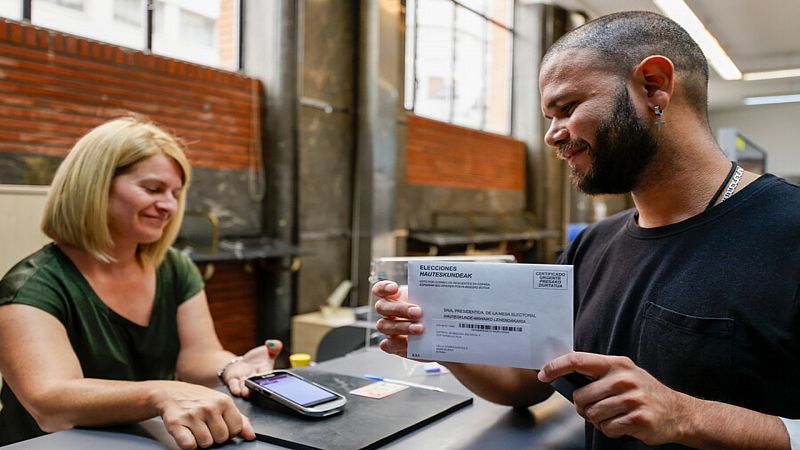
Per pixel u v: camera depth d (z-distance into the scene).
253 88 4.04
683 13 5.74
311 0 4.27
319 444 0.92
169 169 1.55
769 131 11.16
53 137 2.97
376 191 4.67
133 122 1.58
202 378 1.54
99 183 1.44
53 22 3.08
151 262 1.61
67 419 1.11
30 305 1.33
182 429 0.94
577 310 1.20
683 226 1.02
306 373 1.38
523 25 7.41
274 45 4.06
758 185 0.99
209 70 3.74
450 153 6.04
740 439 0.83
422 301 1.00
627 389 0.83
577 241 1.29
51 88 2.96
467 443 1.00
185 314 1.68
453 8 6.28
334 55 4.52
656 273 1.02
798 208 0.93
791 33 6.39
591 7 7.02
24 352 1.26
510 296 0.94
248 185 4.03
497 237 6.05
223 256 3.33
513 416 1.16
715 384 0.92
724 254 0.95
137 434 1.03
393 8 4.72
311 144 4.35
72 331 1.41
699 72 1.04
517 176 7.30
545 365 0.88
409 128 5.45
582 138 1.02
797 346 0.88
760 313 0.90
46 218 1.48
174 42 3.71
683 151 1.02
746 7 5.62
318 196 4.44
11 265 2.07
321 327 3.98
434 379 1.44
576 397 0.86
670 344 0.96
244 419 0.99
